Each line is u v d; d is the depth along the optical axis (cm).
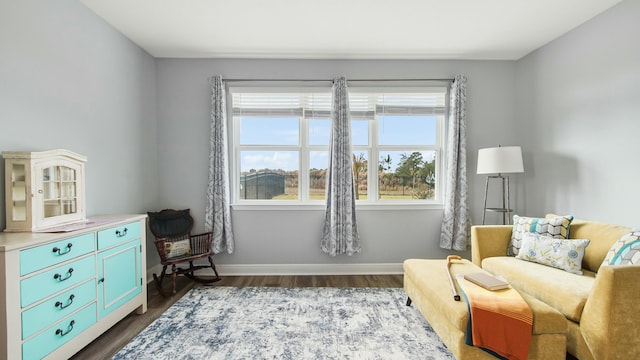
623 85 242
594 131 266
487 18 269
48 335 166
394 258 358
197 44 318
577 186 285
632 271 158
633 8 233
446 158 356
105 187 271
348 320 237
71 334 182
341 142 342
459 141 347
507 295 177
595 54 265
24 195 183
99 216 253
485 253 279
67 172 211
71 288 182
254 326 228
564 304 183
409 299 262
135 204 314
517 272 228
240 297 284
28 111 199
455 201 351
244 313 250
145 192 331
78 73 241
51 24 216
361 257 356
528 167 346
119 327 228
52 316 169
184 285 317
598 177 264
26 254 154
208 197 342
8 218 180
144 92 331
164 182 353
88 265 196
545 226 254
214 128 342
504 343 158
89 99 253
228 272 353
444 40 311
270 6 249
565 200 298
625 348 158
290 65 351
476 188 360
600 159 262
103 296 209
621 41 243
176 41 311
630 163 238
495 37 305
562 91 300
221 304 268
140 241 253
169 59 349
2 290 144
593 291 166
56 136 221
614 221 251
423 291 214
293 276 346
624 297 157
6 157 180
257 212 353
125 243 234
